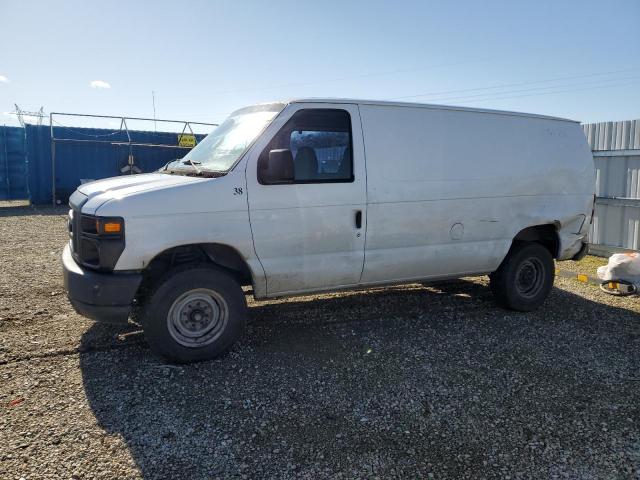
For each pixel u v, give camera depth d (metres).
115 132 18.39
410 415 3.50
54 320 5.16
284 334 4.95
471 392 3.84
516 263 5.68
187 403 3.59
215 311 4.30
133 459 2.94
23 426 3.23
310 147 4.53
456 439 3.23
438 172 5.07
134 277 3.93
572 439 3.24
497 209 5.42
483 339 4.94
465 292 6.59
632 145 8.70
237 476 2.82
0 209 15.99
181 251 4.28
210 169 4.41
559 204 5.82
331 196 4.57
